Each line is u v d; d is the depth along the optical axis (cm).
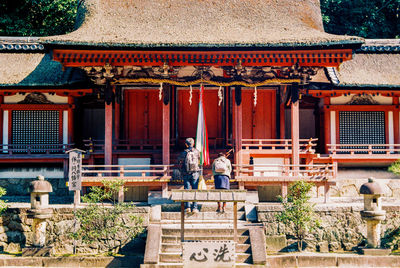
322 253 1681
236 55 2016
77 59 2041
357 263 1566
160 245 1581
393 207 1784
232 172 2183
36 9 3422
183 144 2434
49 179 2359
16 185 2361
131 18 2239
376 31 3909
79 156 1741
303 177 1952
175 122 2428
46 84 2273
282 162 2316
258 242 1579
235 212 1439
